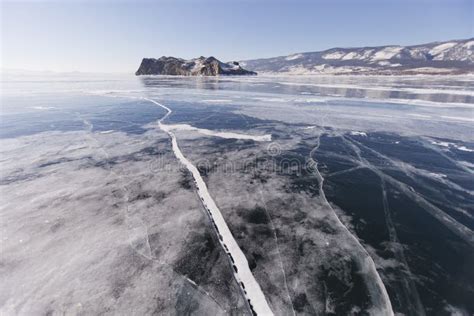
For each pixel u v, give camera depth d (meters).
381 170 6.15
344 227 4.01
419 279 3.03
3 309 2.62
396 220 4.21
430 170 6.14
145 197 4.86
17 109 14.06
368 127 10.05
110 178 5.67
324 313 2.61
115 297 2.73
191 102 16.78
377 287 2.91
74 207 4.49
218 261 3.25
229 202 4.70
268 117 12.02
